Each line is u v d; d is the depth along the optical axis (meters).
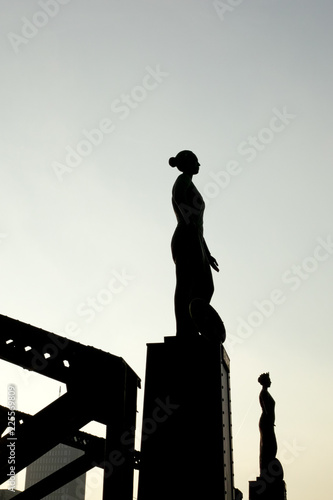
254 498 22.80
